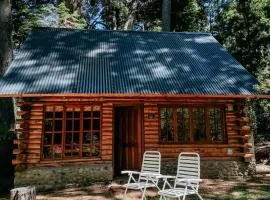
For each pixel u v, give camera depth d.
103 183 10.95
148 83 11.32
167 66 12.80
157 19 25.80
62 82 10.91
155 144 11.67
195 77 12.03
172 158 11.62
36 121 10.93
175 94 10.73
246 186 10.34
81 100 11.29
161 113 12.03
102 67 12.30
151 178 8.95
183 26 24.52
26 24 18.73
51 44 13.91
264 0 20.92
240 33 21.72
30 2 21.16
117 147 12.59
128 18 25.41
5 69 13.67
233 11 22.09
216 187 10.24
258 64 21.16
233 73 12.55
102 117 11.43
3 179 12.36
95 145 11.75
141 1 25.22
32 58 12.45
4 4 14.01
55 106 11.15
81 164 11.03
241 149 11.98
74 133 11.85
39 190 10.51
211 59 13.77
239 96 11.00
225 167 11.80
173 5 23.73
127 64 12.73
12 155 13.09
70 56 12.98
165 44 15.11
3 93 9.95
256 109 20.41
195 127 12.03
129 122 12.33
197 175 8.12
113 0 25.36
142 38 15.66
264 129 21.23
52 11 19.98
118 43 14.74
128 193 9.59
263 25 20.94
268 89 10.98
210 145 11.84
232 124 12.06
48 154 11.27
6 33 13.90
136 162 11.96
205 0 25.97
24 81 10.73
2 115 13.38
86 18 25.83
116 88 10.78
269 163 15.32
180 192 7.21
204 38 16.27
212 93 10.91
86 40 14.77
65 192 10.02
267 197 8.88
